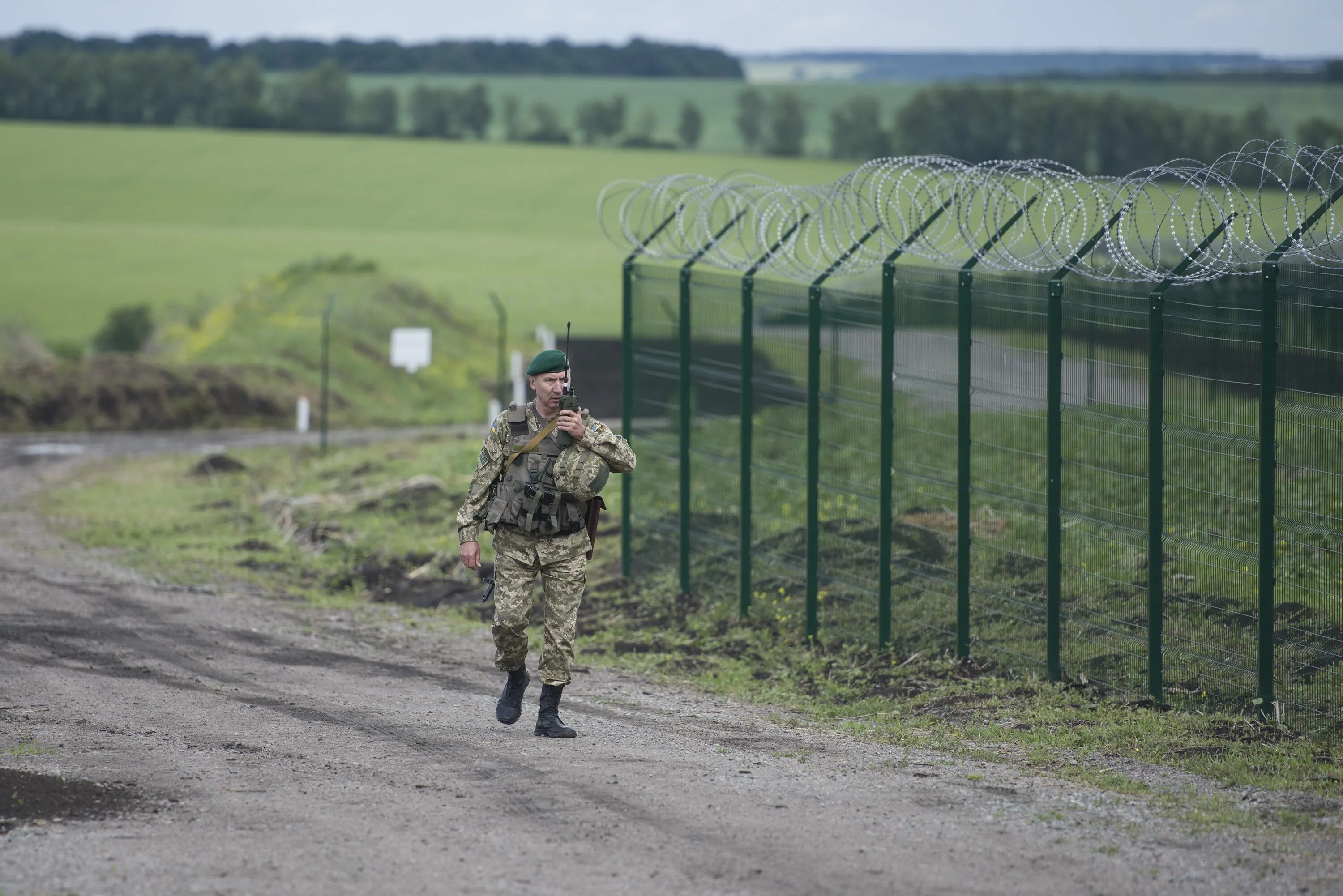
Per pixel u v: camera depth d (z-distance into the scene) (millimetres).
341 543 56719
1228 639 28375
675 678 34250
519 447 25922
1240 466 31453
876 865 18891
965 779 23891
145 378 144000
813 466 37281
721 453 41531
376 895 17594
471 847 19516
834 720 29484
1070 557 31906
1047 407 31422
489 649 38281
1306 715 26734
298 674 33781
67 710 28703
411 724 27844
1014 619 32656
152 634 38812
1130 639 30047
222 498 79562
